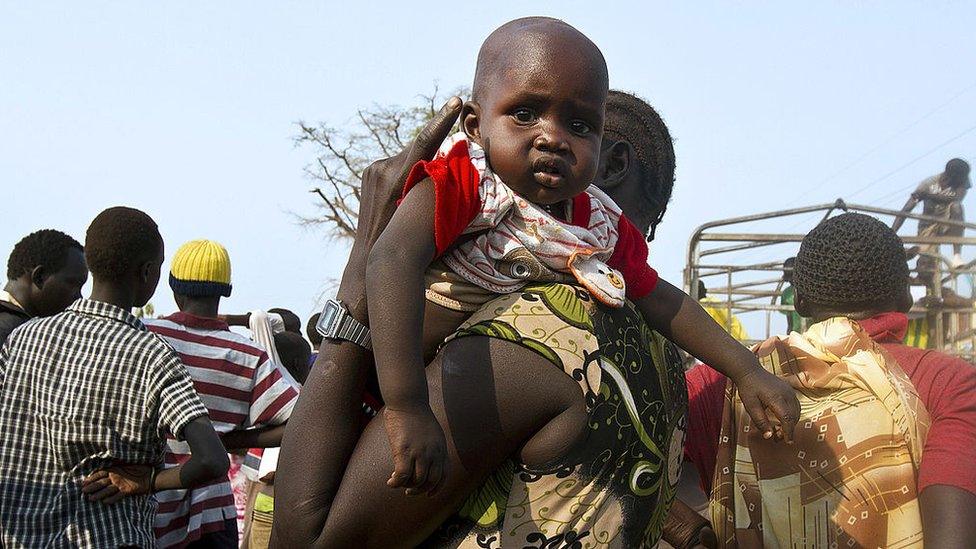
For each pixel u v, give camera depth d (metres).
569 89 1.62
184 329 4.22
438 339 1.69
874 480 2.24
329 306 1.73
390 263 1.54
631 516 1.68
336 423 1.69
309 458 1.67
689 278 6.51
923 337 6.55
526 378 1.61
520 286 1.68
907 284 2.50
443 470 1.48
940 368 2.30
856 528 2.24
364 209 1.79
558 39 1.65
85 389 3.31
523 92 1.63
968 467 2.17
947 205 8.10
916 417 2.25
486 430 1.60
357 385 1.71
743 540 2.37
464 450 1.60
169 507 4.10
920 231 8.23
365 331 1.70
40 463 3.30
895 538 2.23
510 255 1.66
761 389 1.89
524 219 1.67
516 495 1.63
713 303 7.02
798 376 2.32
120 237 3.53
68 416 3.30
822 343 2.33
